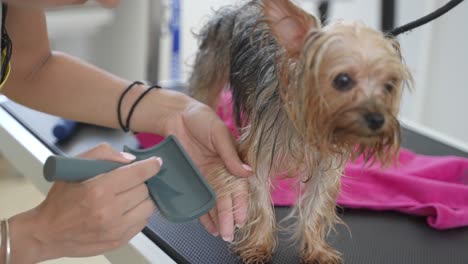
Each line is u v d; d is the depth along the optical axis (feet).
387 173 4.96
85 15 8.29
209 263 3.80
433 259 4.11
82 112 4.35
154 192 2.90
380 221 4.58
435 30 9.29
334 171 3.92
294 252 4.10
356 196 4.84
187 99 4.27
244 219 3.76
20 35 4.22
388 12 7.77
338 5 9.73
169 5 9.72
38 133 5.54
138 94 4.32
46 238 2.79
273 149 3.80
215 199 2.92
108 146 2.88
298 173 3.97
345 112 3.27
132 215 2.76
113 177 2.68
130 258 3.78
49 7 2.91
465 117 9.45
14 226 2.81
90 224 2.68
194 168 3.01
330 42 3.22
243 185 3.86
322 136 3.36
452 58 9.36
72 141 5.63
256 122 3.84
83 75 4.41
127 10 8.54
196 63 6.03
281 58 3.47
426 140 6.50
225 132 3.89
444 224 4.44
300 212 4.12
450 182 5.32
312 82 3.24
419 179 4.90
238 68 4.63
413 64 9.53
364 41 3.25
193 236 4.01
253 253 3.93
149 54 8.84
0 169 8.95
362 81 3.27
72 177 2.59
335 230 4.29
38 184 4.83
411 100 9.56
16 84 4.37
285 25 3.31
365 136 3.30
